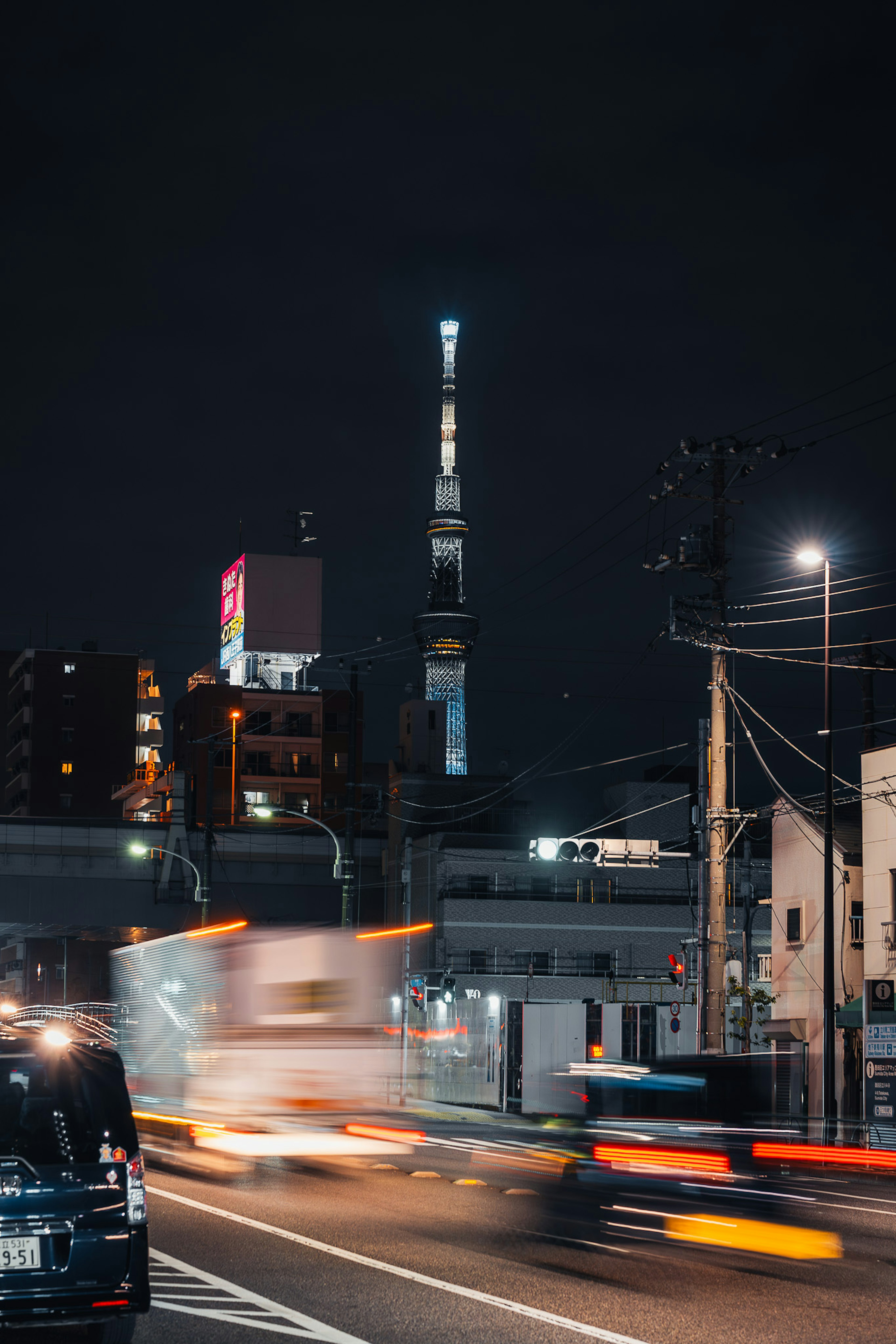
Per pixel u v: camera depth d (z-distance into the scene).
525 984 66.31
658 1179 19.97
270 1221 14.07
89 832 73.94
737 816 32.09
